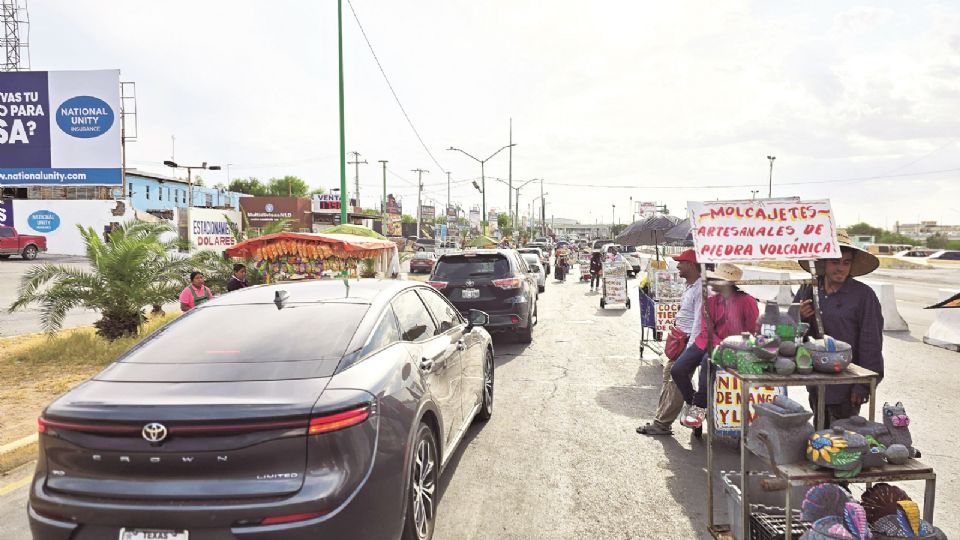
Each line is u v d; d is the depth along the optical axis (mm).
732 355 3441
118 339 10273
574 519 4039
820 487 2924
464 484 4641
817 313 3918
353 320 3586
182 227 23266
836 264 4039
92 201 35562
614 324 13711
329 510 2572
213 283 12508
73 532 2617
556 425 6117
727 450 5344
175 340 3398
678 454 5258
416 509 3482
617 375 8406
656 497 4375
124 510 2539
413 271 36031
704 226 3918
